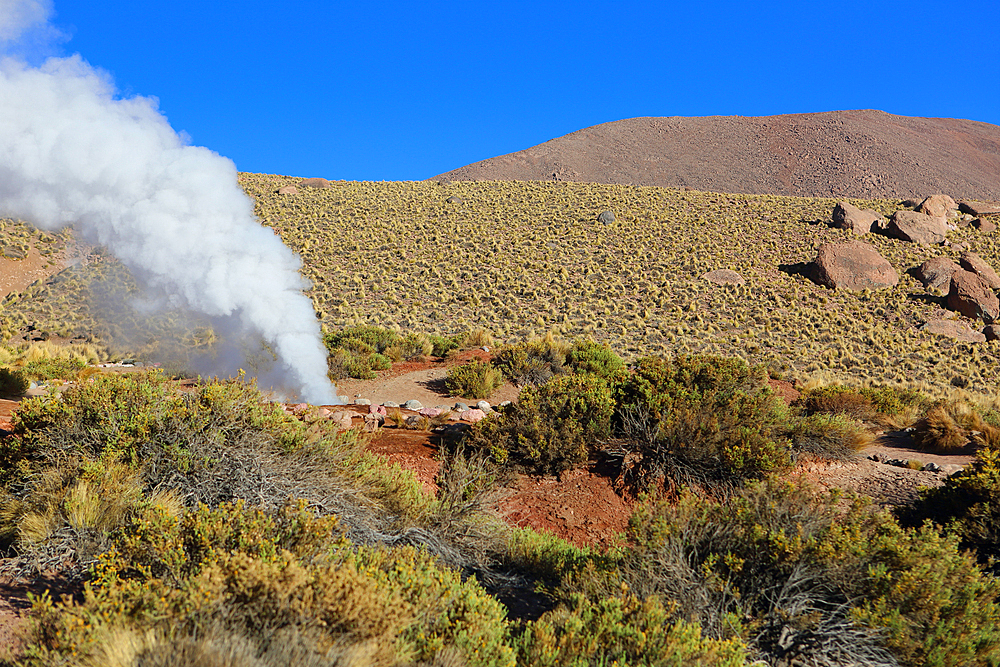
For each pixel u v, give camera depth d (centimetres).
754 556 468
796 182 18550
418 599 378
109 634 305
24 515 470
